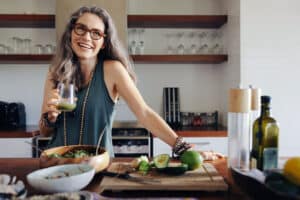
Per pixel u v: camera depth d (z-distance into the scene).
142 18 2.56
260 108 0.92
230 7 2.53
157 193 0.81
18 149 2.38
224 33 2.73
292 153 2.32
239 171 0.79
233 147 0.93
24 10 2.87
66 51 1.38
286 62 2.28
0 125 2.68
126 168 0.99
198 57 2.59
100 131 1.35
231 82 2.51
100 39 1.31
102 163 0.91
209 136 2.41
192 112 2.93
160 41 2.90
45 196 0.69
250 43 2.27
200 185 0.81
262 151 0.88
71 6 2.44
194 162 0.94
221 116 2.88
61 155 0.97
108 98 1.38
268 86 2.29
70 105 1.13
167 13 2.91
